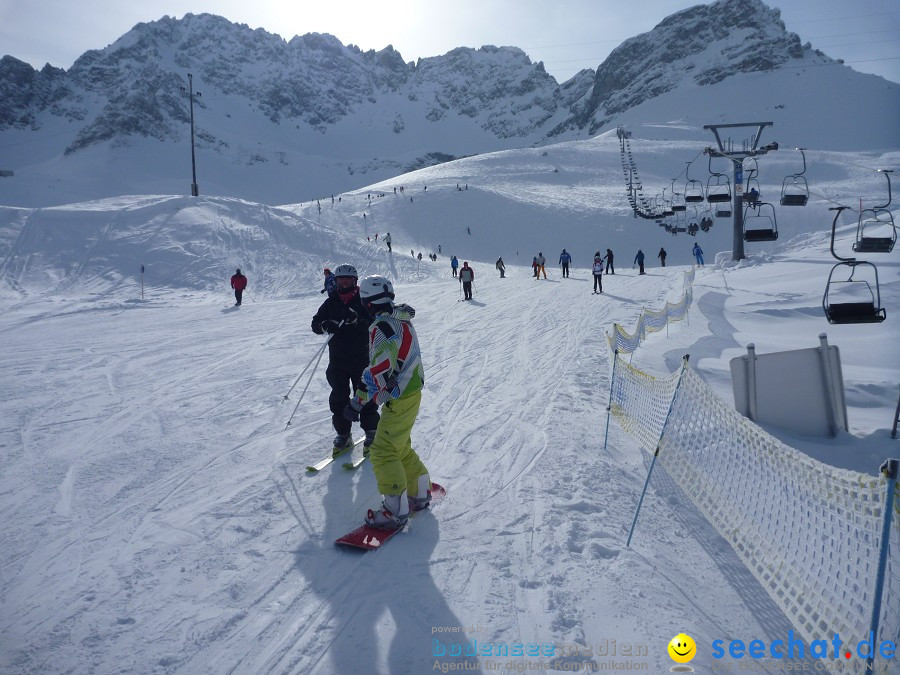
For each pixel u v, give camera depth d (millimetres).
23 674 2625
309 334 12742
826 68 195875
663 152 105562
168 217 33594
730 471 3609
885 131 139625
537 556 3611
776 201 60969
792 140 139875
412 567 3520
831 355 5871
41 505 4328
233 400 7336
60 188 144000
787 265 18734
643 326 10453
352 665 2703
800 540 2840
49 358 10172
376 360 3838
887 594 2344
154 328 14133
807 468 2844
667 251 56438
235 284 19797
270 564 3561
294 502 4426
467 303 18719
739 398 6223
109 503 4375
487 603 3145
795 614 2754
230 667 2689
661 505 4414
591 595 3186
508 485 4676
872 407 6941
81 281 25250
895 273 13789
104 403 7176
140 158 194250
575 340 11422
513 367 9164
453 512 4242
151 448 5562
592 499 4398
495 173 96812
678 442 4324
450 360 9852
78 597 3203
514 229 62156
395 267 33719
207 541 3824
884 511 2225
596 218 63094
